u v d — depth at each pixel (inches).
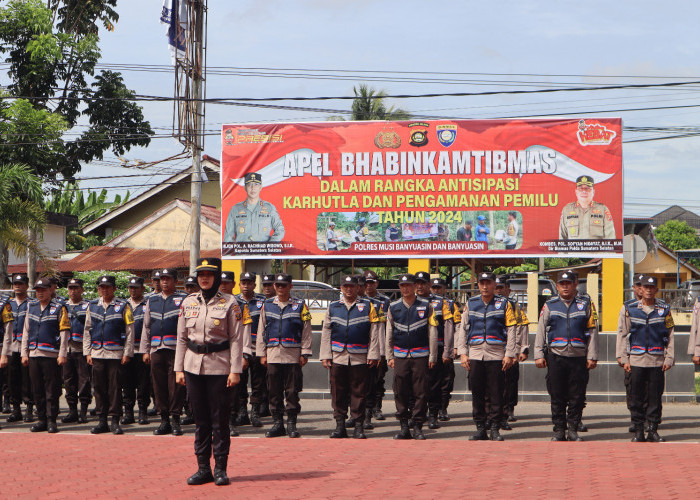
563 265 1792.6
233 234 723.4
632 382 458.9
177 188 1418.6
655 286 458.3
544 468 371.6
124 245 1222.9
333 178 713.0
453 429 518.0
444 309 513.3
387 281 879.7
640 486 328.2
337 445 448.5
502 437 467.5
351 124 713.0
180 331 349.7
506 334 470.3
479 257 697.6
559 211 691.4
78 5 1494.8
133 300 542.6
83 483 345.1
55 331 509.7
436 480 345.7
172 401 491.8
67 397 557.0
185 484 341.7
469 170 700.0
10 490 331.3
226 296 350.0
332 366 479.5
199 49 864.9
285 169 719.1
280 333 487.8
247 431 516.1
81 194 1635.1
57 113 1277.1
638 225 1274.6
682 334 637.9
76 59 1344.7
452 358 508.7
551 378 465.7
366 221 709.9
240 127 725.9
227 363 345.7
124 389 550.0
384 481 344.5
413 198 705.0
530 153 694.5
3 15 1259.8
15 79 1307.8
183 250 1199.6
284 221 717.9
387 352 479.8
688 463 381.4
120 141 1375.5
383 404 645.9
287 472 366.9
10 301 564.7
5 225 820.0
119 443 460.8
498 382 467.5
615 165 687.1
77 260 1197.1
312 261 885.2
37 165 1209.4
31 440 473.7
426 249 702.5
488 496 312.3
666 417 557.9
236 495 318.0
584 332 463.2
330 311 481.4
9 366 560.7
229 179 725.9
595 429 508.4
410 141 706.8
